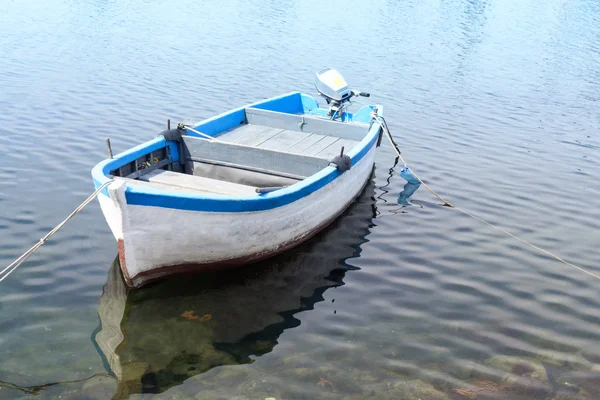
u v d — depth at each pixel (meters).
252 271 8.12
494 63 25.03
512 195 11.61
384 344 6.76
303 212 8.45
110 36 24.17
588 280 8.50
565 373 6.46
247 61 21.94
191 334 6.72
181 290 7.52
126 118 14.70
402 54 25.50
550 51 28.36
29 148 12.07
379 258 8.77
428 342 6.85
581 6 47.22
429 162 13.31
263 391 5.88
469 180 12.31
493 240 9.61
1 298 7.07
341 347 6.66
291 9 35.31
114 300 7.21
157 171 8.36
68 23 26.03
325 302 7.55
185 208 6.80
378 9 38.34
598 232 10.15
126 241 6.67
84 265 7.91
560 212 10.91
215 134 10.30
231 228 7.37
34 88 16.38
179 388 5.86
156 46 23.12
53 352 6.24
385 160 13.36
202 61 21.39
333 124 10.76
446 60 24.92
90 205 9.73
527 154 14.23
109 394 5.71
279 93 18.17
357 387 6.02
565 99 20.03
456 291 8.00
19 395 5.61
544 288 8.22
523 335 7.11
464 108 18.14
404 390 6.02
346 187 9.68
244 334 6.79
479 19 37.38
